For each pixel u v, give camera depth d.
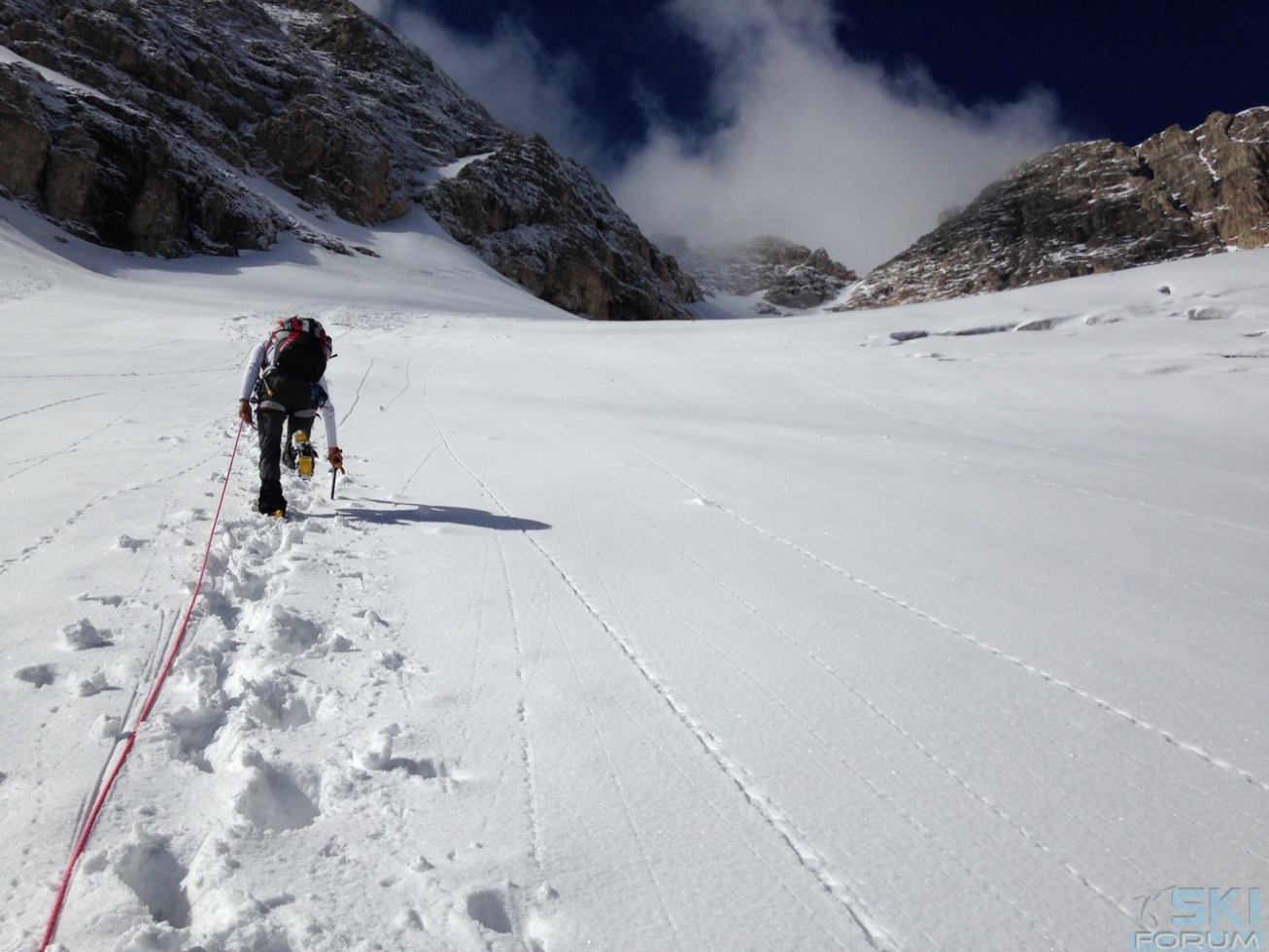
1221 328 22.00
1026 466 10.06
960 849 2.27
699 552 5.29
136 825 2.17
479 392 15.04
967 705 3.18
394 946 1.82
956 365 19.64
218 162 71.19
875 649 3.73
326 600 3.97
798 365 20.22
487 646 3.58
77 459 6.93
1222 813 2.48
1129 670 3.59
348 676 3.19
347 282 58.91
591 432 10.89
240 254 61.19
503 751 2.71
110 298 32.47
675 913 1.98
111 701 2.81
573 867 2.14
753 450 10.19
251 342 20.98
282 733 2.72
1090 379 17.61
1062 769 2.71
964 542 5.93
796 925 1.96
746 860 2.20
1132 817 2.45
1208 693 3.37
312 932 1.84
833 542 5.73
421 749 2.69
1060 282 29.86
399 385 15.34
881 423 14.35
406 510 6.02
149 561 4.29
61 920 1.80
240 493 6.04
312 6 127.62
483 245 95.00
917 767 2.70
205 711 2.77
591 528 5.78
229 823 2.20
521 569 4.71
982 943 1.92
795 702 3.15
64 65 67.31
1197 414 14.91
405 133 106.19
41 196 50.25
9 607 3.58
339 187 84.38
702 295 152.00
